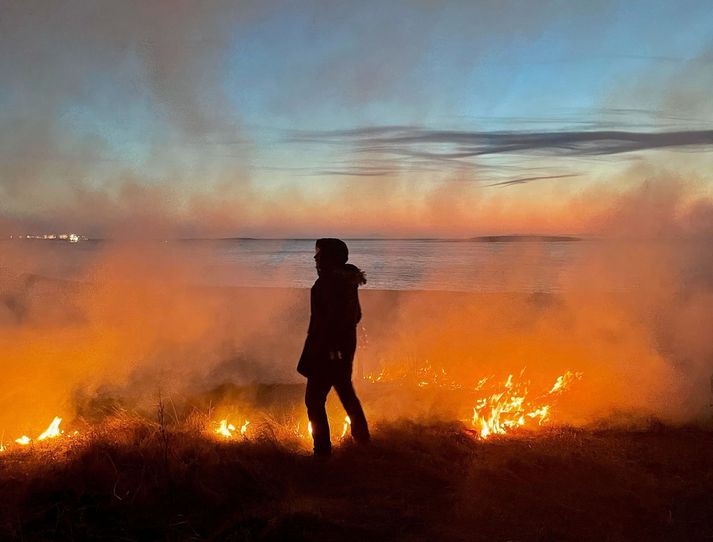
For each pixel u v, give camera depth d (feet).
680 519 12.87
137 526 12.17
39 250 69.77
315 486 14.51
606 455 16.42
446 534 12.06
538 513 13.04
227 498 13.30
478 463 15.40
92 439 15.46
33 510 12.51
